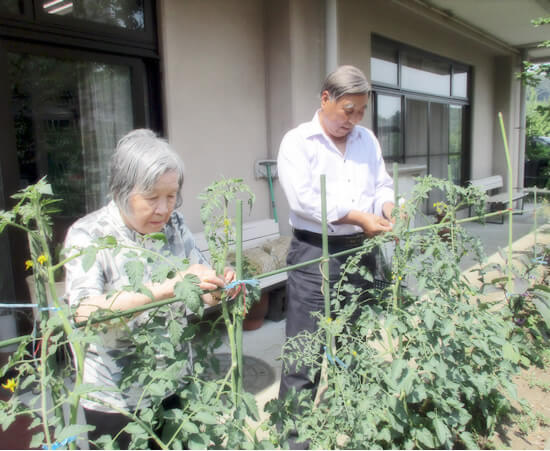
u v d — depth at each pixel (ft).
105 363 4.37
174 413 3.88
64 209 10.73
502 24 24.77
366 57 18.42
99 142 11.27
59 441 3.07
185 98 12.52
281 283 12.02
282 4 14.16
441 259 6.52
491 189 30.73
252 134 14.64
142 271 3.48
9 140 9.45
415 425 6.27
